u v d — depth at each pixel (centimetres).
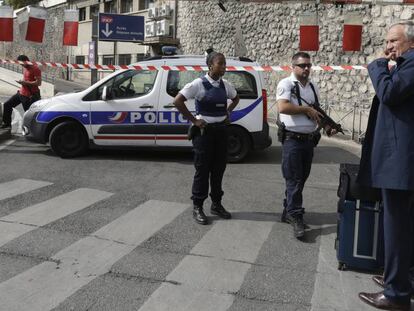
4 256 429
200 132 516
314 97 500
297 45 1720
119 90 846
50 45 4088
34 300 356
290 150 497
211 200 583
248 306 355
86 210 559
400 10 1291
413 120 331
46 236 477
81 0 3562
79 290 372
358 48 1058
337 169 841
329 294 377
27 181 676
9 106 1052
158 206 582
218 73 515
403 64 323
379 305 355
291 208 500
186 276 400
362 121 1255
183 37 2428
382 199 387
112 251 446
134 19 2056
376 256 411
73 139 845
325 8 1553
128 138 846
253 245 471
